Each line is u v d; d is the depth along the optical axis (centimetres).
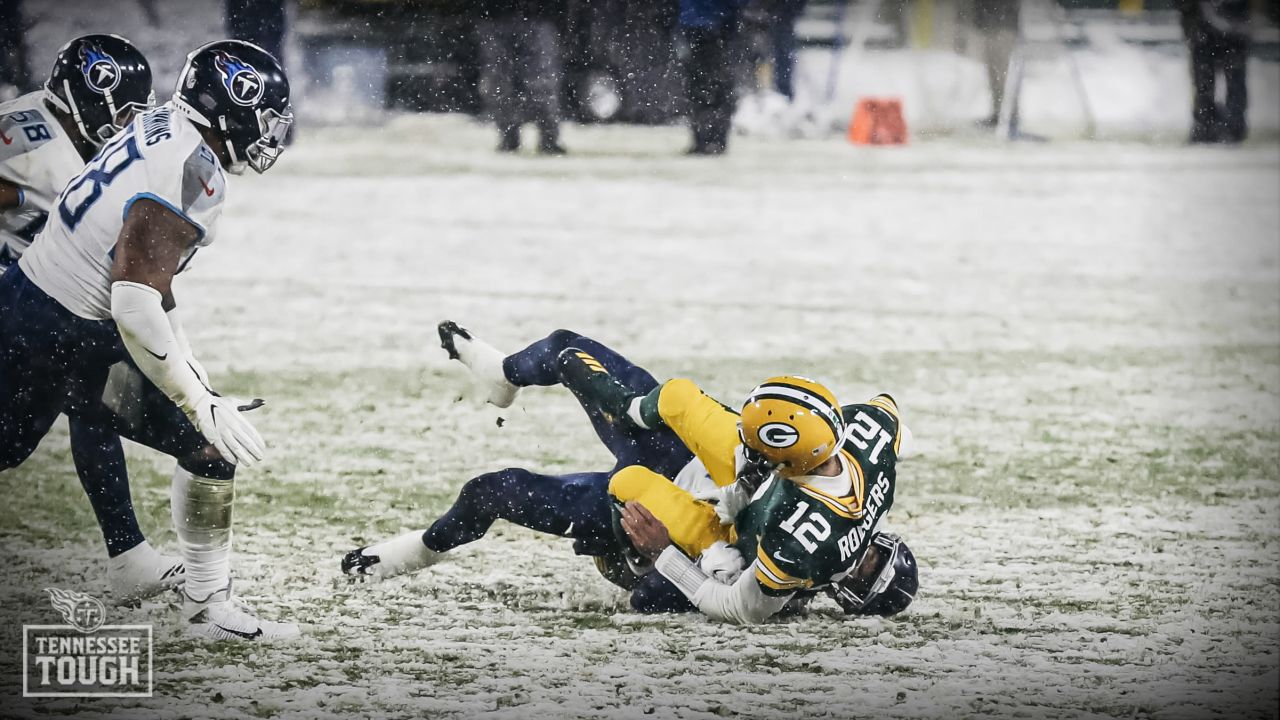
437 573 1684
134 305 1356
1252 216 4922
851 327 3138
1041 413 2481
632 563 1534
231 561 1700
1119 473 2141
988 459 2198
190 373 1391
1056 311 3388
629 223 4572
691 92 6475
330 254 3906
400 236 4222
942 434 2331
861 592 1522
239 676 1371
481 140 6744
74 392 1462
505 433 2302
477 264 3800
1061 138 7281
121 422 1467
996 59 7388
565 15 6531
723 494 1424
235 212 4616
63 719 1270
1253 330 3228
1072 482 2091
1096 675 1395
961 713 1298
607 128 7356
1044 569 1717
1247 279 3847
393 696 1321
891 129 7062
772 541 1362
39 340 1425
